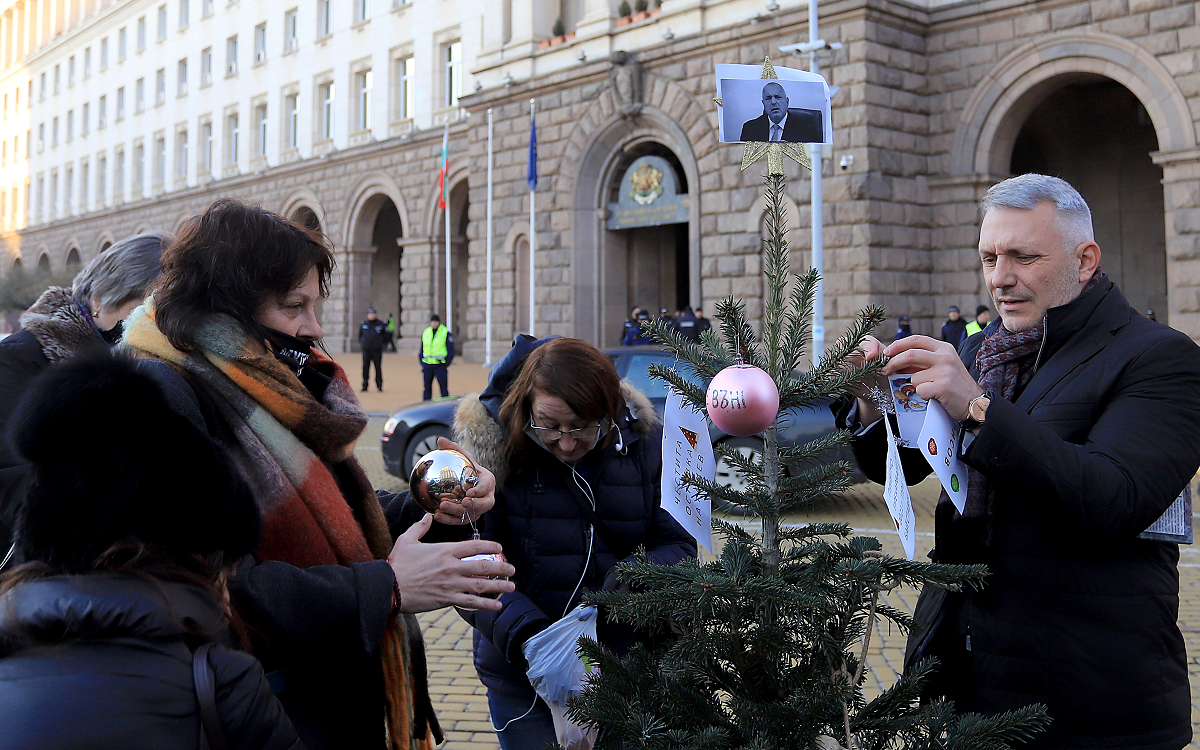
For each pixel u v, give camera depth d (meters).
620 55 21.34
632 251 23.91
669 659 1.63
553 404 2.26
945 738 1.55
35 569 1.21
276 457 1.75
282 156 35.75
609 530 2.43
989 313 16.73
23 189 55.59
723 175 19.78
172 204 41.25
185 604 1.21
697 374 1.72
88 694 1.10
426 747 2.04
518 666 2.46
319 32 34.56
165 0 42.38
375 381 23.75
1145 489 1.74
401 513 2.22
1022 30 17.66
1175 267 16.33
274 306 1.87
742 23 19.09
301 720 1.76
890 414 1.92
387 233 37.75
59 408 1.21
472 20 29.19
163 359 1.74
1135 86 16.56
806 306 1.65
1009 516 1.96
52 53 52.09
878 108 17.80
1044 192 2.00
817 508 1.69
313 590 1.64
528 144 24.05
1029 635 1.92
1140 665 1.86
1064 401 1.94
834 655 1.54
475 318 25.97
